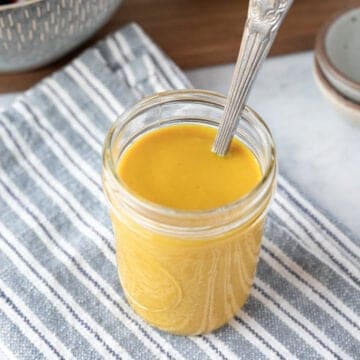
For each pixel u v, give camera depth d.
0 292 0.49
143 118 0.43
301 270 0.49
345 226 0.51
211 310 0.46
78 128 0.55
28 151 0.54
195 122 0.44
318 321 0.48
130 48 0.58
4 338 0.47
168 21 0.61
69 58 0.60
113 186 0.41
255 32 0.38
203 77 0.59
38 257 0.50
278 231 0.51
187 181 0.42
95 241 0.51
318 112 0.57
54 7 0.52
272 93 0.58
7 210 0.52
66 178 0.53
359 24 0.57
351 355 0.47
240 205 0.40
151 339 0.48
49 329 0.48
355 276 0.49
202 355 0.47
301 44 0.60
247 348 0.47
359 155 0.55
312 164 0.55
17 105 0.55
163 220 0.40
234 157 0.43
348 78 0.53
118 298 0.49
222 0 0.62
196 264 0.42
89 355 0.47
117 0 0.56
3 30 0.52
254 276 0.48
